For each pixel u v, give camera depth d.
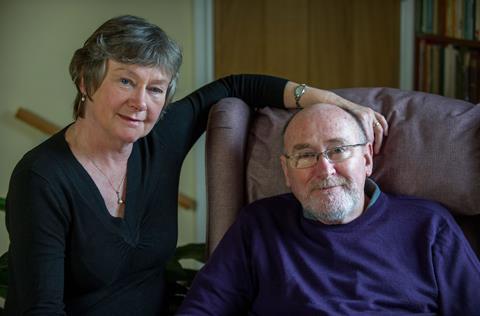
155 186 1.63
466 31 2.80
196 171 3.20
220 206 1.79
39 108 3.05
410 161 1.69
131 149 1.56
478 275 1.55
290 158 1.58
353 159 1.55
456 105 1.76
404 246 1.58
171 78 1.51
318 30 3.13
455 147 1.68
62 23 3.00
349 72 3.16
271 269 1.62
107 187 1.54
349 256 1.56
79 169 1.49
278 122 1.83
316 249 1.59
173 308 1.83
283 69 3.15
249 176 1.82
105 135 1.49
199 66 3.12
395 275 1.55
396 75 3.15
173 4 3.06
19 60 3.00
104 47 1.40
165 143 1.69
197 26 3.09
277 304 1.59
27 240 1.42
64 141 1.51
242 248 1.67
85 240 1.49
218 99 1.88
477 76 2.81
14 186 1.45
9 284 1.52
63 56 3.02
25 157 1.47
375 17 3.12
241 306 1.67
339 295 1.55
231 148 1.80
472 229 1.75
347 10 3.12
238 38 3.11
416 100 1.79
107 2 3.01
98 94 1.45
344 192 1.54
